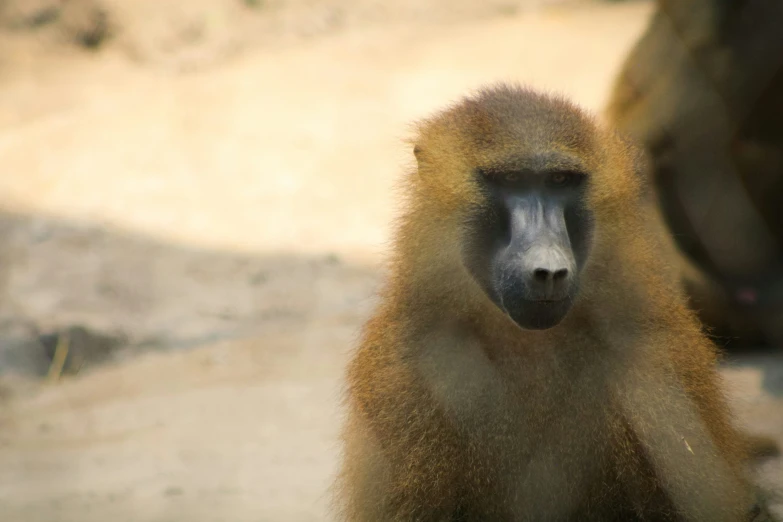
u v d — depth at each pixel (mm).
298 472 11492
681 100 13281
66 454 12953
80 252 23047
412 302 7758
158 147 28516
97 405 15469
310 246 22984
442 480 7496
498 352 7602
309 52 34344
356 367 8062
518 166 7402
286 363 16297
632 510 7441
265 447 12453
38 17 36625
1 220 24766
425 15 36625
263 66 33438
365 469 7793
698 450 7270
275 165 26953
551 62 29984
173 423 13922
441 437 7512
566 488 7484
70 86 33812
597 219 7566
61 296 20906
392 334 7785
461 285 7656
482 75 29891
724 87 13000
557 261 7004
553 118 7621
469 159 7656
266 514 10117
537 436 7477
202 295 20797
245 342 17922
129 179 26969
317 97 30359
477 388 7523
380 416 7664
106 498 11039
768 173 13195
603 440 7391
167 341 19000
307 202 25188
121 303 20625
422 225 7797
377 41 34344
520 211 7426
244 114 29984
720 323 13406
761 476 8977
